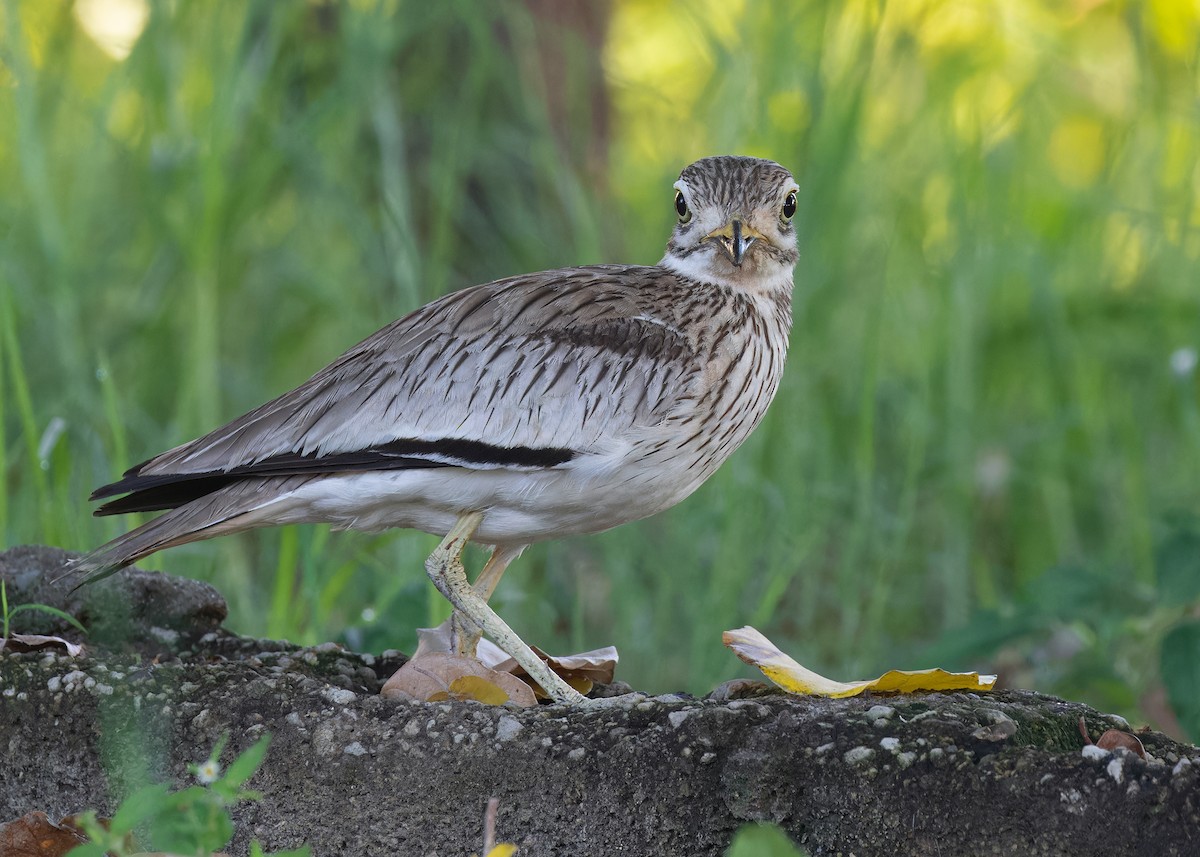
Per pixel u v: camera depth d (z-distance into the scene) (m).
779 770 6.27
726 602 11.43
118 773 6.80
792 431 12.88
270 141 13.00
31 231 13.38
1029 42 15.59
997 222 14.70
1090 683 10.06
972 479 13.78
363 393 7.65
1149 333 15.10
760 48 13.37
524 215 13.76
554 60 14.12
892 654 12.30
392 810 6.68
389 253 12.81
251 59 13.00
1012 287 15.91
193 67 13.48
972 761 6.12
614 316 7.99
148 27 12.85
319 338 14.98
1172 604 9.78
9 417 12.13
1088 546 14.30
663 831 6.43
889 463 14.28
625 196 15.30
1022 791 6.01
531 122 13.59
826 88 13.14
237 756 6.77
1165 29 15.53
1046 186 16.14
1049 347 14.68
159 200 12.80
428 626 9.72
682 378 7.89
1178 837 5.82
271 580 12.42
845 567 12.20
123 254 13.86
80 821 5.60
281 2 13.02
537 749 6.61
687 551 12.08
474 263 14.12
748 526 12.04
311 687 7.02
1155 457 15.10
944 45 14.82
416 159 14.02
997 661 11.94
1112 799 5.92
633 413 7.77
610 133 14.77
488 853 5.86
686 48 16.28
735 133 13.03
